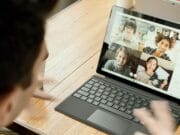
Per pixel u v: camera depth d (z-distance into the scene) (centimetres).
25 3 39
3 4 38
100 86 98
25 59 40
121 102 92
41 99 92
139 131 84
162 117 71
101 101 93
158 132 66
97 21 136
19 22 39
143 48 95
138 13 95
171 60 92
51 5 43
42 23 41
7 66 39
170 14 117
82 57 115
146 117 71
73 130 87
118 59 98
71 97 95
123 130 85
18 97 44
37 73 46
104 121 88
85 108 91
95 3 150
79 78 104
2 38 38
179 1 113
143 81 96
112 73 100
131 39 96
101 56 101
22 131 91
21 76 41
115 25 98
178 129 86
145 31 95
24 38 39
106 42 100
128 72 97
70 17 139
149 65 94
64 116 91
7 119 46
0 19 38
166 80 93
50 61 112
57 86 100
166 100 93
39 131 88
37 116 91
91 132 86
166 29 92
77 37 126
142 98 93
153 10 120
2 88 40
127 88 97
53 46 121
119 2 131
